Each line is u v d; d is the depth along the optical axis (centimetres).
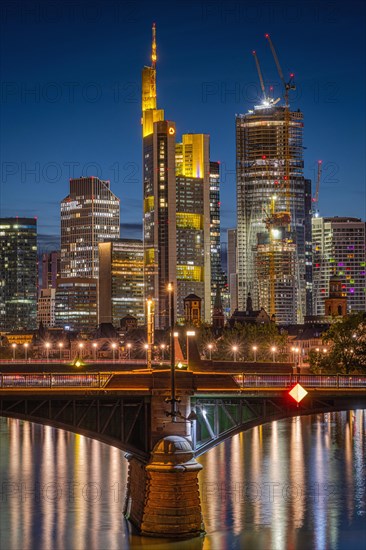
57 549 13238
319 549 13262
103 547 13238
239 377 14150
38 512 15588
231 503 16162
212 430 14350
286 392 14150
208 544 13475
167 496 13200
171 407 13300
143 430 13812
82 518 15088
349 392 14362
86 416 13638
